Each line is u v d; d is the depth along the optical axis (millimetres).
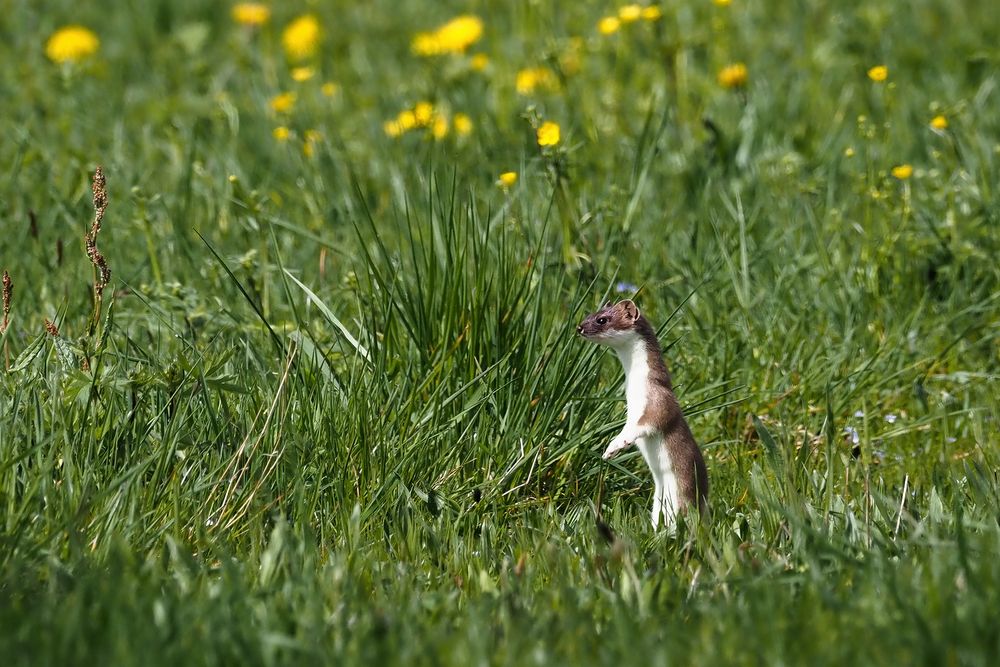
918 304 11797
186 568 7250
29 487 7637
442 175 12922
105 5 23094
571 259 11406
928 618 6598
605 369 10438
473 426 9195
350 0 23297
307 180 14242
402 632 6645
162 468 8172
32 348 8844
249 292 11547
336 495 8430
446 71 17109
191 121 16500
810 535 7395
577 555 7750
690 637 6523
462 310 9594
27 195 13984
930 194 12898
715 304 11500
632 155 14773
